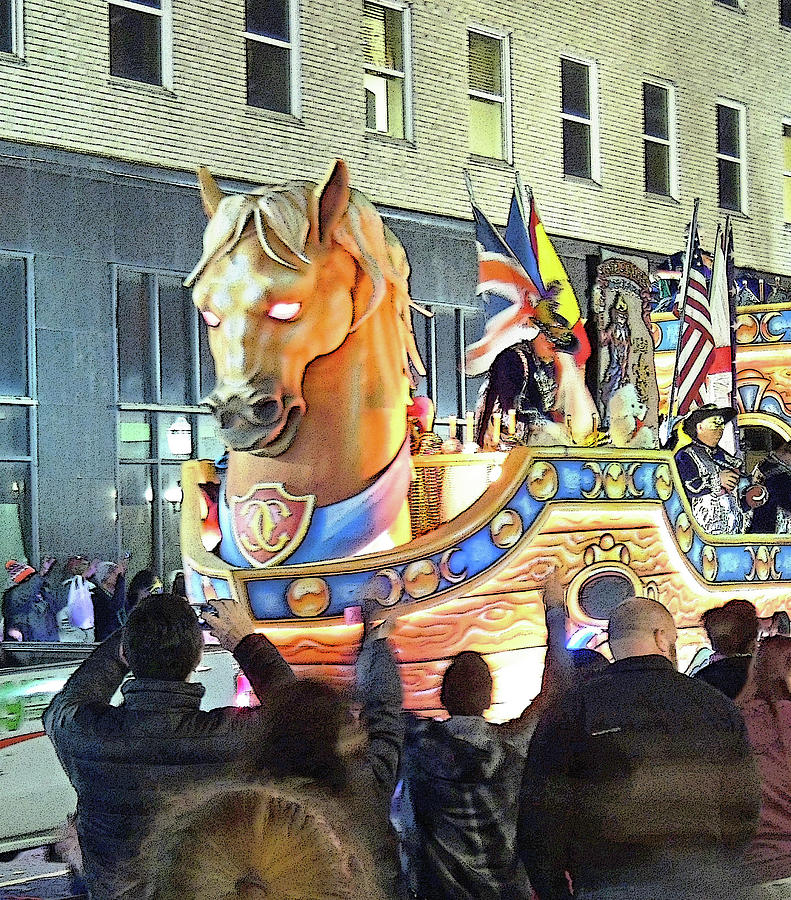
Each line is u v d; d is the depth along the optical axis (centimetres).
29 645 766
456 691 454
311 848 248
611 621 410
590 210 2392
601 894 378
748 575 768
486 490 660
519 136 2258
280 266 596
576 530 667
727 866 381
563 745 385
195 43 1775
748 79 2758
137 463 1708
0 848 624
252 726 391
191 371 1769
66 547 1612
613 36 2445
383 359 636
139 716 397
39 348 1598
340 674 604
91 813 399
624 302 758
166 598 416
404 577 616
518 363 745
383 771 406
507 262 749
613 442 746
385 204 2028
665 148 2578
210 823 249
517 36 2255
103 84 1664
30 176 1592
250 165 1834
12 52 1588
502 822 441
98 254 1656
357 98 1983
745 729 390
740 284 1483
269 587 614
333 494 623
